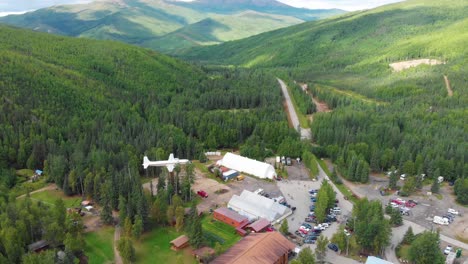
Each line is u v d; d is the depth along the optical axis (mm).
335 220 132500
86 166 154875
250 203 136875
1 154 167250
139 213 120875
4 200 123688
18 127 181500
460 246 117500
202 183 163375
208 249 112000
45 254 97875
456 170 169000
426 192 158250
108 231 123188
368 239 110562
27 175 165125
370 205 124000
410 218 134875
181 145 195250
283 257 105250
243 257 99688
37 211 114938
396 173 164875
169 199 138250
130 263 105125
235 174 171375
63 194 150375
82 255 109438
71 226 114562
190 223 116000
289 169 183875
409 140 199125
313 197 149250
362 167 168125
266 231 122688
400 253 111812
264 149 199500
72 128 194000
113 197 134125
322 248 106188
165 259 108562
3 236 101750
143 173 173500
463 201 146375
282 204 143500
